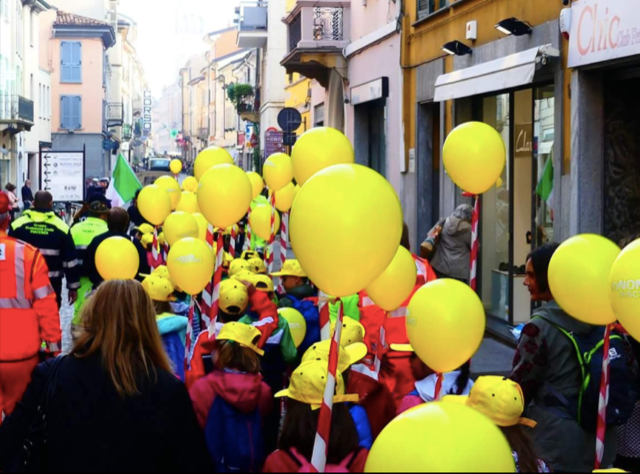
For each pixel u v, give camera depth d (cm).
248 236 1176
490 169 557
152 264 974
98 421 345
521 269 1232
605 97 1002
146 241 1045
